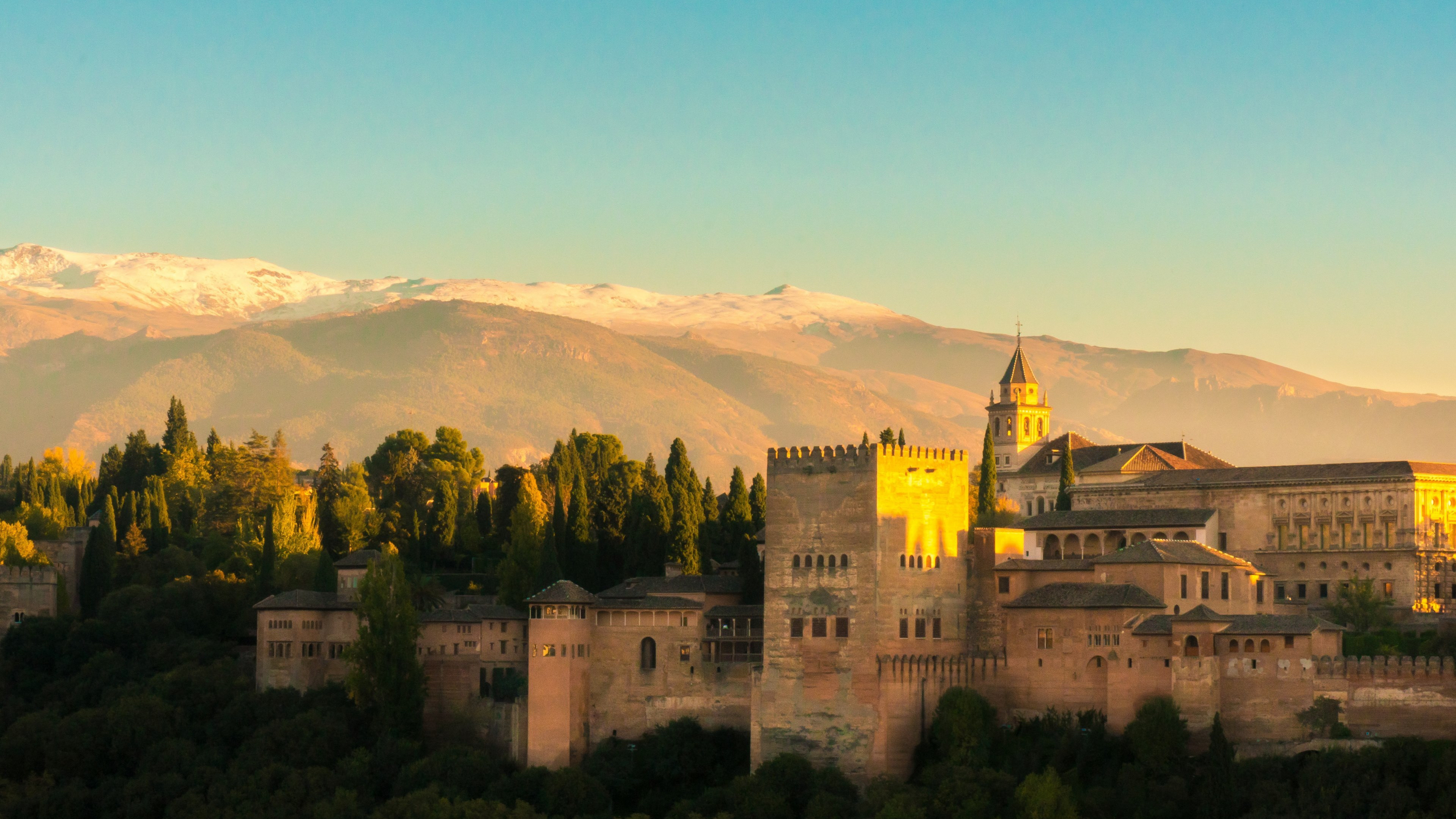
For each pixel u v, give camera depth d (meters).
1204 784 195.62
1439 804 182.38
